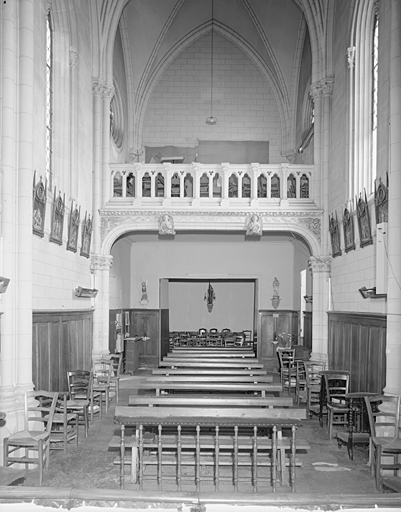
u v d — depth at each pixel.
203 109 25.05
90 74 16.34
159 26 22.97
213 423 7.23
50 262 11.82
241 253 22.64
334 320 14.88
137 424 7.45
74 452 9.70
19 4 9.88
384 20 10.94
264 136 24.95
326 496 4.34
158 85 25.06
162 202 16.38
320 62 16.78
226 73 25.09
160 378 10.62
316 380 14.45
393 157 9.49
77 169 14.52
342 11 15.23
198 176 16.41
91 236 15.88
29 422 9.38
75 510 4.32
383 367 10.30
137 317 22.66
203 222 16.28
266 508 4.30
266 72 24.83
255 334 23.94
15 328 9.46
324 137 16.52
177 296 26.89
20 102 9.75
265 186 18.89
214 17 24.20
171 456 8.55
